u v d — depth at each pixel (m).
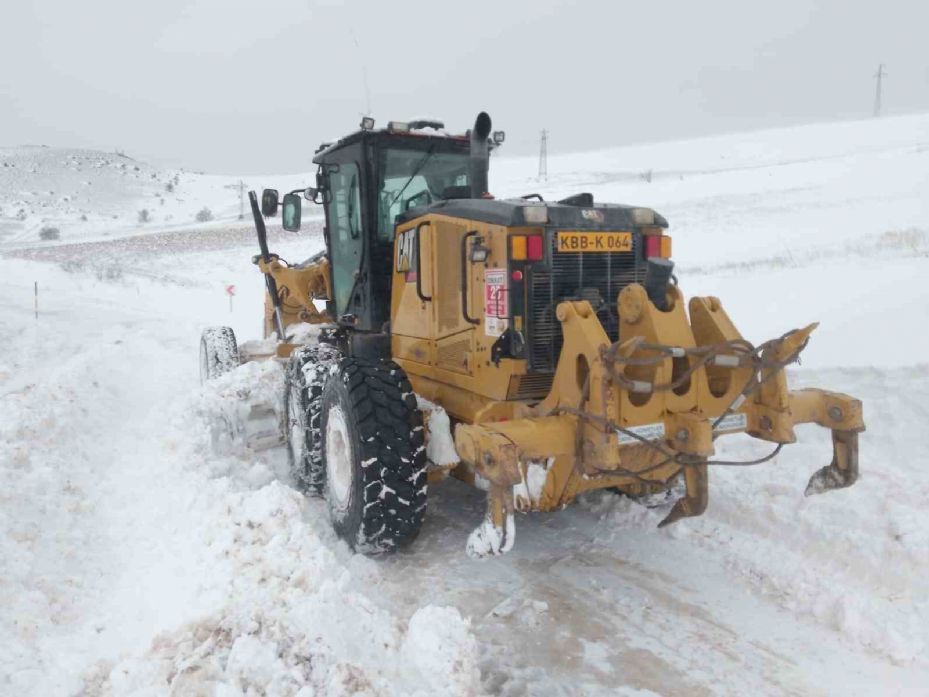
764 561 3.71
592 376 3.09
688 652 3.08
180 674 2.35
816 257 12.81
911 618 3.12
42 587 3.44
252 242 32.38
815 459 4.64
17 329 12.52
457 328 4.05
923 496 3.89
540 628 3.30
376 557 3.99
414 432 3.80
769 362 3.31
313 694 2.30
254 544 3.42
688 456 3.19
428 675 2.65
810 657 3.01
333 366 4.27
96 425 6.57
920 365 5.24
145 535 4.14
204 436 5.33
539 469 3.29
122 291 20.20
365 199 5.17
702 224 21.56
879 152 37.31
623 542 4.13
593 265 3.75
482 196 4.53
